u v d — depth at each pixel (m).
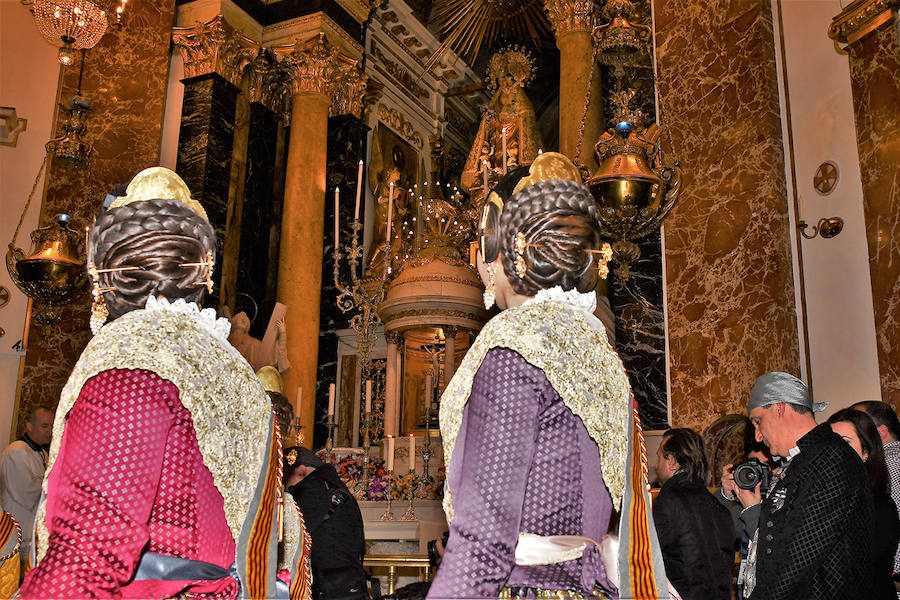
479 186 9.72
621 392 1.65
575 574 1.50
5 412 8.86
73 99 7.79
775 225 6.69
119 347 1.50
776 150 6.88
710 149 7.33
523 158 10.40
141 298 1.64
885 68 6.12
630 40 6.35
